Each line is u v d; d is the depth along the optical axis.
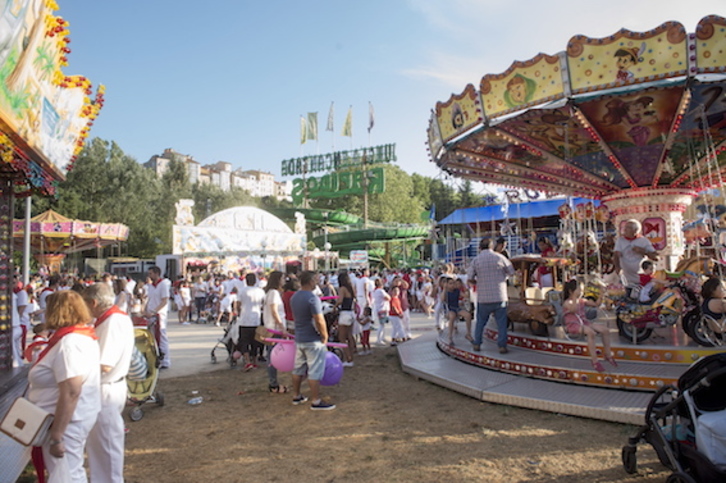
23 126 5.32
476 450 4.88
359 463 4.68
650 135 8.20
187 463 4.78
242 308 9.03
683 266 8.05
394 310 11.74
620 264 8.08
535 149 9.30
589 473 4.30
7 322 7.81
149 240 51.66
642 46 5.96
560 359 7.09
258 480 4.36
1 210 7.81
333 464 4.67
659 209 10.35
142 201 51.69
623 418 5.34
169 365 9.46
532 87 6.79
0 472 3.69
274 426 5.85
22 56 4.80
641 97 6.70
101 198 48.88
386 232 45.78
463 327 11.36
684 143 8.57
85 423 3.17
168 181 68.81
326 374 6.79
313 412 6.34
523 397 6.06
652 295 6.85
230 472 4.54
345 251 50.47
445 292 9.76
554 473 4.32
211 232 37.28
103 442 3.54
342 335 9.23
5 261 7.84
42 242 24.02
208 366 9.55
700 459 3.51
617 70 6.16
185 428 5.84
